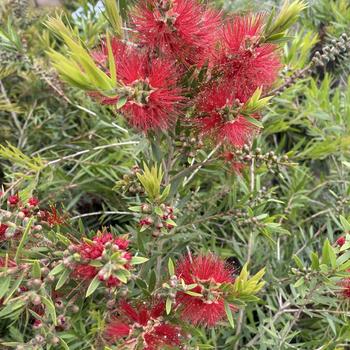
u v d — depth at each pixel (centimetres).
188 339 33
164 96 29
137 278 32
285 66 46
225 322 37
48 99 61
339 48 37
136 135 37
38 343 29
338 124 55
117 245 27
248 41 31
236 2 56
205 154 43
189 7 30
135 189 36
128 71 28
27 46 59
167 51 31
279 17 32
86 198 57
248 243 49
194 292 31
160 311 32
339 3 67
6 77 61
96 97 30
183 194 44
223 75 32
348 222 35
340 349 37
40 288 28
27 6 59
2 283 28
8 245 34
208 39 31
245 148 38
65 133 58
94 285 26
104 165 49
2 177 59
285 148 69
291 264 48
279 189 62
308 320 48
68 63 26
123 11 33
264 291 44
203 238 48
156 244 37
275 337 39
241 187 50
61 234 33
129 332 30
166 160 38
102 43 33
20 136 57
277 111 60
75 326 36
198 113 32
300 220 54
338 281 35
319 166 64
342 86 67
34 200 34
